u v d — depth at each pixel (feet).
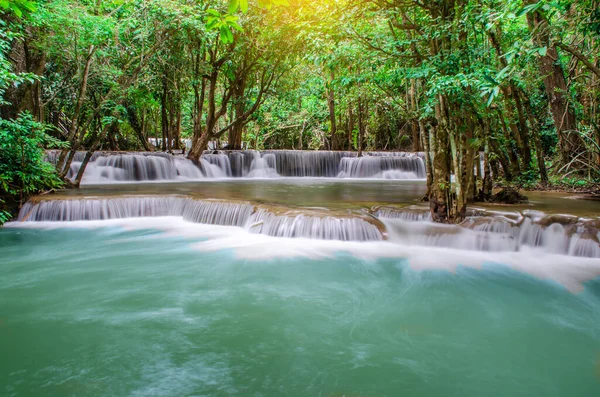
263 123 95.71
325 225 22.75
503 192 26.58
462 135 20.86
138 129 75.41
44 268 18.66
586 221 19.45
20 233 24.90
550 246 19.92
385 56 22.95
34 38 33.91
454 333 12.50
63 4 30.83
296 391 9.31
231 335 12.16
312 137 103.91
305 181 54.54
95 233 25.07
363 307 14.40
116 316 13.44
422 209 24.09
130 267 18.79
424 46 21.97
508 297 15.25
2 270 18.29
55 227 26.48
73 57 36.58
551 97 37.06
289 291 15.88
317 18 23.21
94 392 9.18
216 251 21.21
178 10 38.40
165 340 11.78
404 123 86.99
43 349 11.19
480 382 9.82
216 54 54.49
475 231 20.97
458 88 17.62
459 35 19.56
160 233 24.99
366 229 22.40
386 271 18.08
